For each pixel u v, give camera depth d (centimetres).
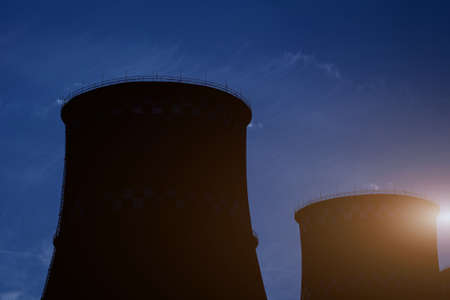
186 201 4941
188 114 5103
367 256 7131
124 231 4822
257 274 5297
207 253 4906
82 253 4875
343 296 7081
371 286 7025
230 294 4916
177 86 5122
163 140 5000
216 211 5053
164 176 4944
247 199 5556
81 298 4744
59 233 5291
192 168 5025
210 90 5247
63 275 4938
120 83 5112
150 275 4725
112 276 4728
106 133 5059
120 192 4909
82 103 5253
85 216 4972
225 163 5234
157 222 4844
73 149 5316
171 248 4812
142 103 5059
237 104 5456
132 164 4953
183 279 4766
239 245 5156
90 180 5044
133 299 4659
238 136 5509
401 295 6975
